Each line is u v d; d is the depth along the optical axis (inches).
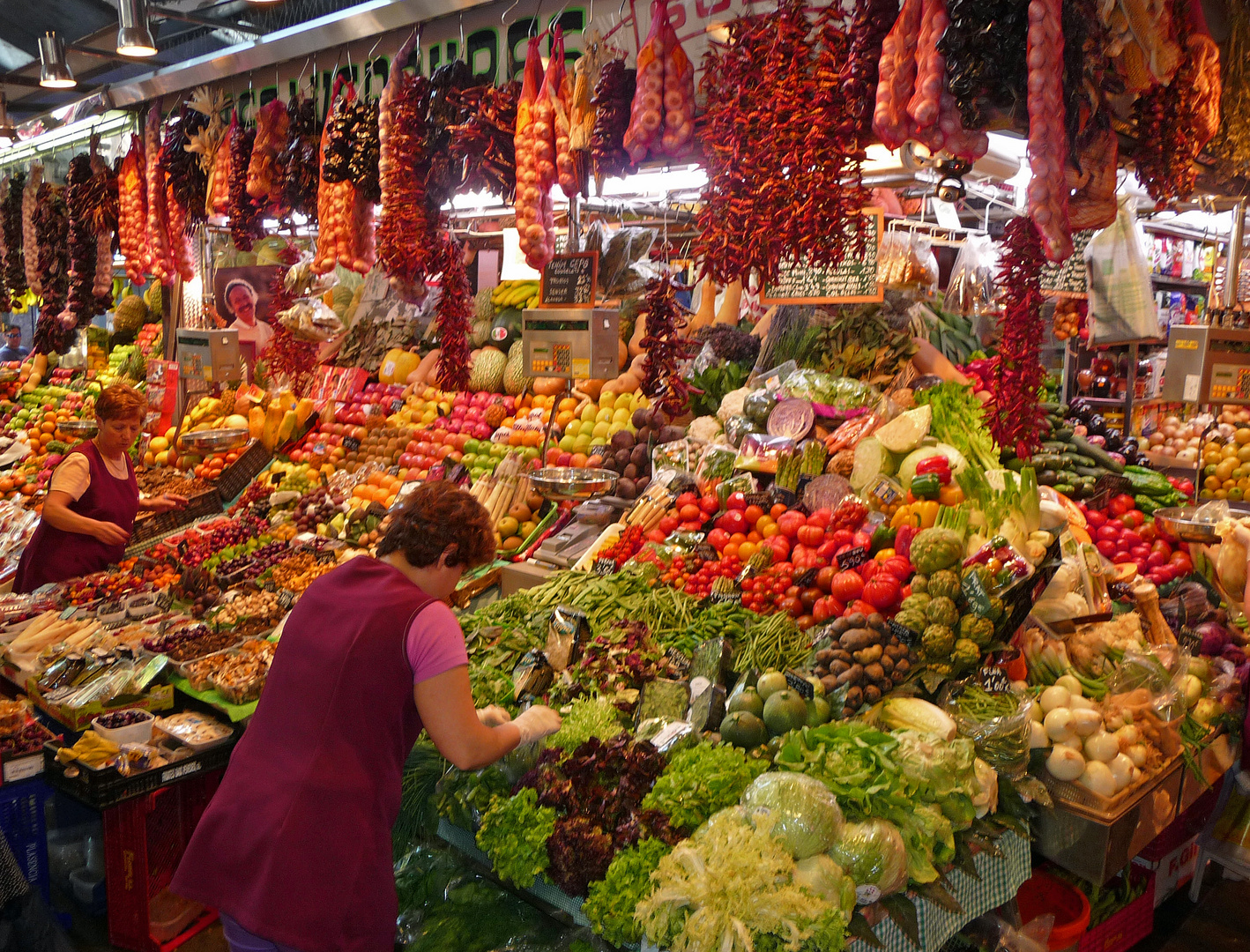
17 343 427.8
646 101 135.3
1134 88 110.9
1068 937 114.7
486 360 238.7
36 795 132.3
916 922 88.0
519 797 98.7
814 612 131.9
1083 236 171.3
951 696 112.5
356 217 185.6
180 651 153.6
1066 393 268.4
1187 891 159.2
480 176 158.9
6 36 282.8
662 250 168.6
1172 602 155.6
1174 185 116.7
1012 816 106.5
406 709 83.9
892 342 193.9
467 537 88.0
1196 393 162.1
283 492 220.4
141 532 214.7
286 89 220.8
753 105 119.0
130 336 353.4
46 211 297.3
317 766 81.0
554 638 127.1
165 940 136.3
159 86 255.4
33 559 187.0
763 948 77.5
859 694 109.6
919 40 105.4
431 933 105.0
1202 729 128.5
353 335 273.1
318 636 84.8
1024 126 109.0
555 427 212.5
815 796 85.9
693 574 146.8
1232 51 132.9
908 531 131.5
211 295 292.4
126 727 133.0
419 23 183.5
